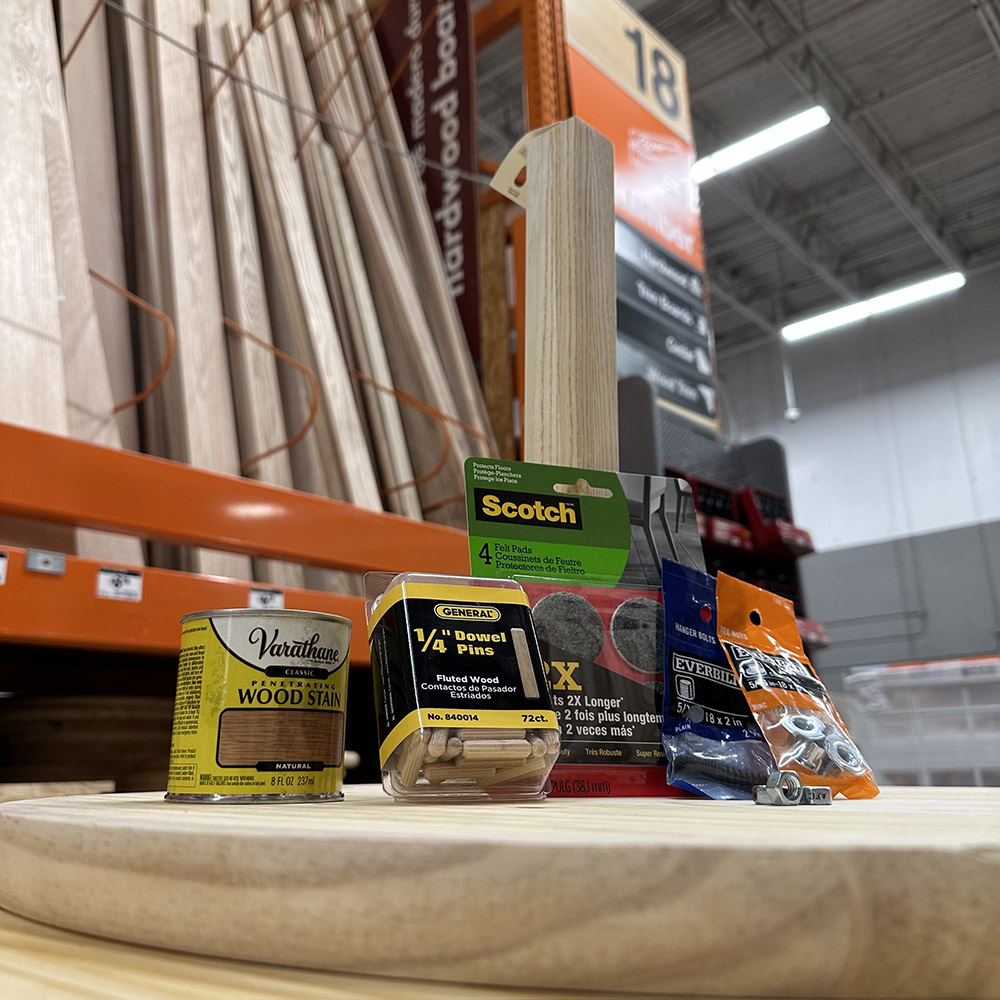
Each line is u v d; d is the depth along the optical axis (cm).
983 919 21
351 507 141
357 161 253
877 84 820
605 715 56
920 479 1002
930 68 798
